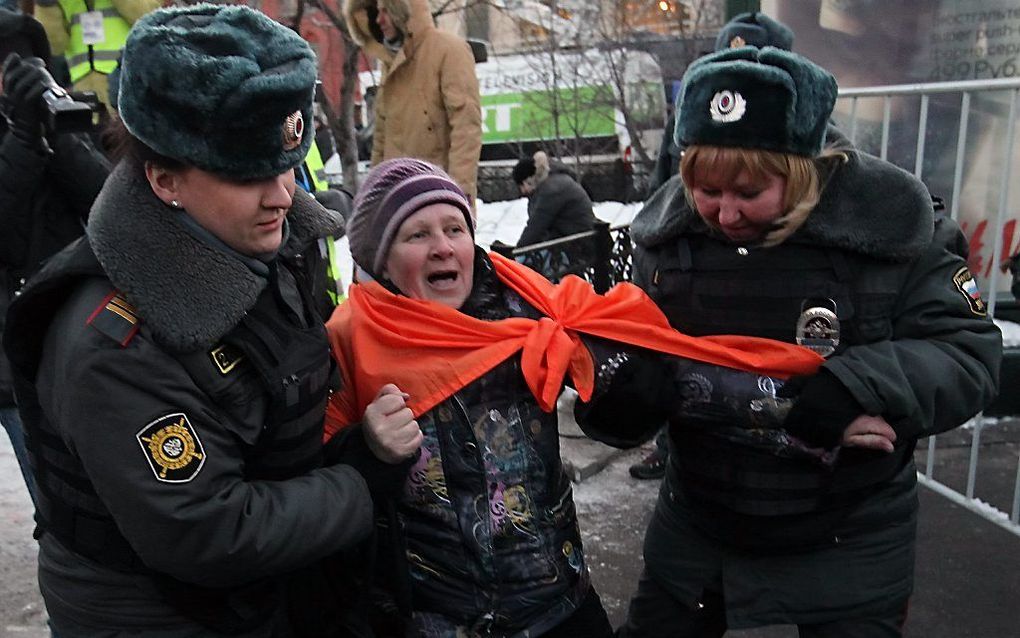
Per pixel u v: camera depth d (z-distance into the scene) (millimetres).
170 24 1320
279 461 1478
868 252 1746
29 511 3684
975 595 2904
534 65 10148
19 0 4113
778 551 1900
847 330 1788
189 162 1284
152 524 1316
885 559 1881
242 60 1256
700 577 2025
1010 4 4551
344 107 7031
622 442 1992
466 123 4793
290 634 1653
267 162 1312
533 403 1798
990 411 4363
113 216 1332
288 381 1447
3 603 3021
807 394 1732
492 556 1698
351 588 1663
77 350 1310
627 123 9734
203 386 1361
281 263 1550
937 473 3824
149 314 1299
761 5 5164
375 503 1676
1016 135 4309
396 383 1724
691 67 1787
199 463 1336
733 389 1825
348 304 1874
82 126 2338
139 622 1465
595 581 3146
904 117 4473
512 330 1766
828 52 5020
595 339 1913
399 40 4785
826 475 1833
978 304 1817
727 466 1894
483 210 11617
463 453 1713
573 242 5242
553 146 11078
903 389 1691
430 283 1807
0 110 2496
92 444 1312
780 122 1643
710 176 1722
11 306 1371
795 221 1718
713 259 1872
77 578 1480
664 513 2127
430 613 1722
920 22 4805
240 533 1363
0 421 2609
